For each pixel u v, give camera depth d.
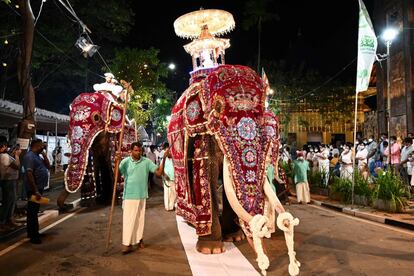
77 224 8.62
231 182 5.02
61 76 26.58
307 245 6.54
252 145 5.18
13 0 14.69
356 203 10.78
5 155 8.02
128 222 6.26
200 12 7.71
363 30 9.57
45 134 24.03
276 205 4.76
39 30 16.69
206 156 6.05
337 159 15.66
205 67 7.21
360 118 32.56
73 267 5.58
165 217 9.55
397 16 21.88
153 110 28.66
